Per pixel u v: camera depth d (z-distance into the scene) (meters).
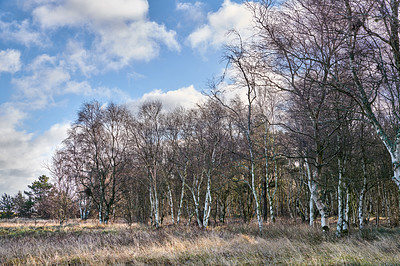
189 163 28.61
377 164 20.70
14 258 11.95
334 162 17.89
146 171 32.38
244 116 21.47
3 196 70.19
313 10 11.16
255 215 31.73
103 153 37.94
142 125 30.69
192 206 32.25
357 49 10.31
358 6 9.44
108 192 40.47
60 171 34.25
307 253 10.52
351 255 9.53
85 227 27.48
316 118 13.49
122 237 16.62
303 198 32.75
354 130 15.66
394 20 8.74
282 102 16.44
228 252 11.61
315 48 12.27
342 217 14.22
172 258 10.77
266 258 10.26
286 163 26.73
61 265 10.67
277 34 12.47
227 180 26.45
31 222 33.97
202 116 26.45
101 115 36.97
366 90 11.09
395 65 9.58
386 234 15.42
